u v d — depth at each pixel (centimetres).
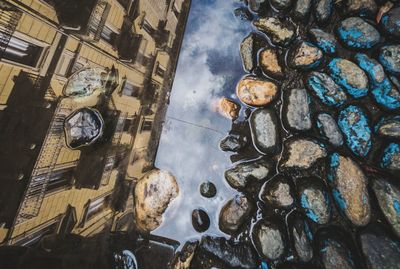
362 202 43
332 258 42
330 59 52
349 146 47
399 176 43
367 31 49
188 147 59
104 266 51
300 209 47
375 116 48
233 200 51
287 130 52
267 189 49
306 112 50
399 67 46
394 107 46
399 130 43
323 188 46
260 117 52
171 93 65
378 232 41
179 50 67
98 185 56
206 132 59
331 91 48
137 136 64
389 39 49
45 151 49
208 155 57
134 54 70
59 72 54
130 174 59
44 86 51
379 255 40
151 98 67
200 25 67
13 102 47
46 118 51
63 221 53
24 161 47
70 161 55
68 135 53
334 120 48
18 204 45
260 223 48
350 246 43
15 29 46
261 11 60
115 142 60
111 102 61
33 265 46
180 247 52
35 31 50
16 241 45
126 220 56
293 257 46
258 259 47
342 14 53
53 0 53
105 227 55
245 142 54
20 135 47
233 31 63
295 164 48
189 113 62
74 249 50
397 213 41
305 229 45
